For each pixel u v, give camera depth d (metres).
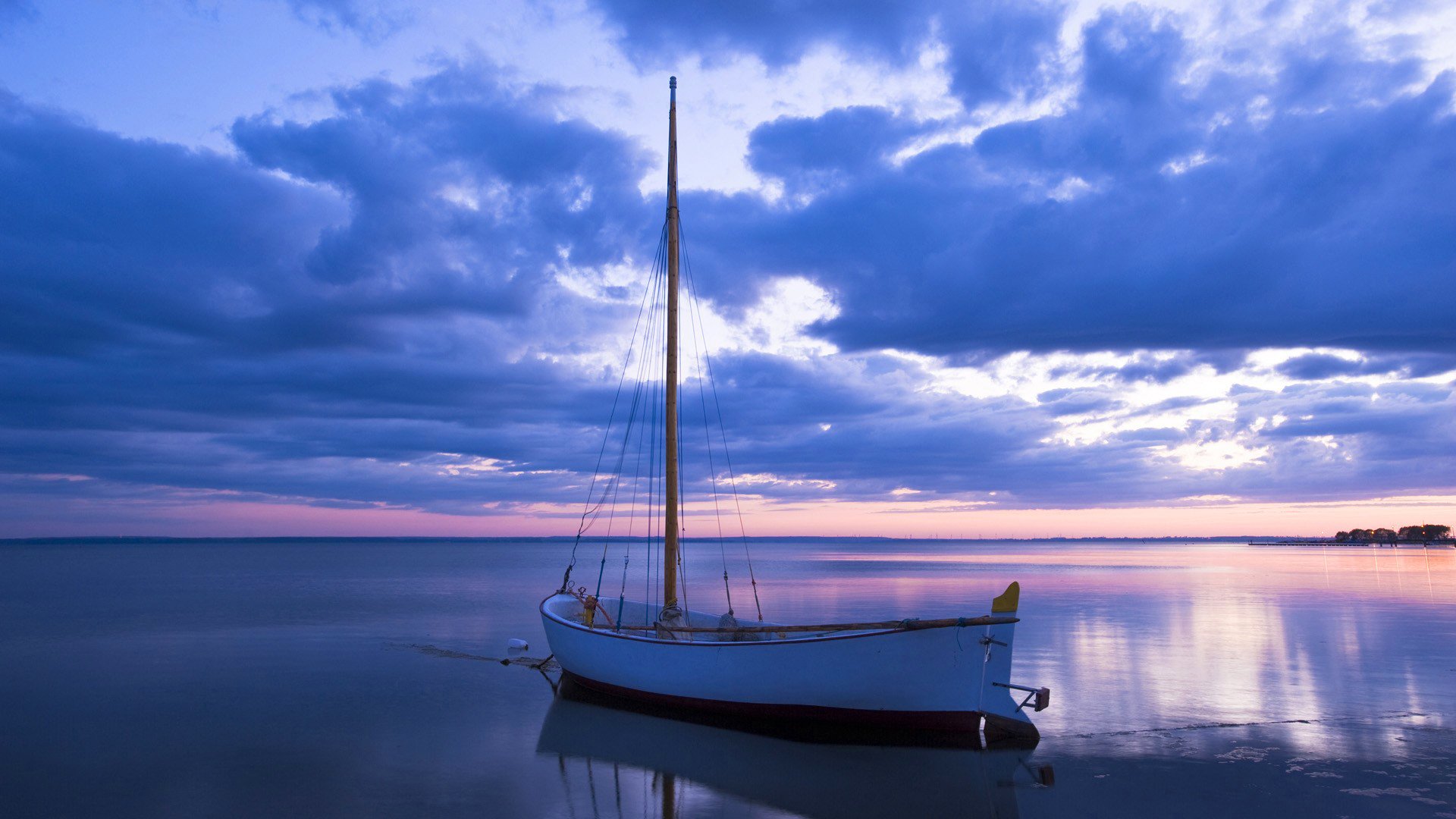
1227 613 41.72
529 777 14.25
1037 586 65.44
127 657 27.91
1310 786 13.41
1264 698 20.20
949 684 15.70
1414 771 14.19
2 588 64.69
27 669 25.64
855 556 186.50
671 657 18.36
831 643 16.11
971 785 13.61
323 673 24.83
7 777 14.20
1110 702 19.77
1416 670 24.23
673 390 22.12
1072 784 13.61
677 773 14.47
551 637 22.33
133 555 175.88
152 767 14.83
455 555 184.62
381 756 15.59
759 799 13.05
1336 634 32.69
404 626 37.59
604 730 17.45
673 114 23.58
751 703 17.27
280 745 16.44
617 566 127.31
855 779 13.99
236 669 25.56
